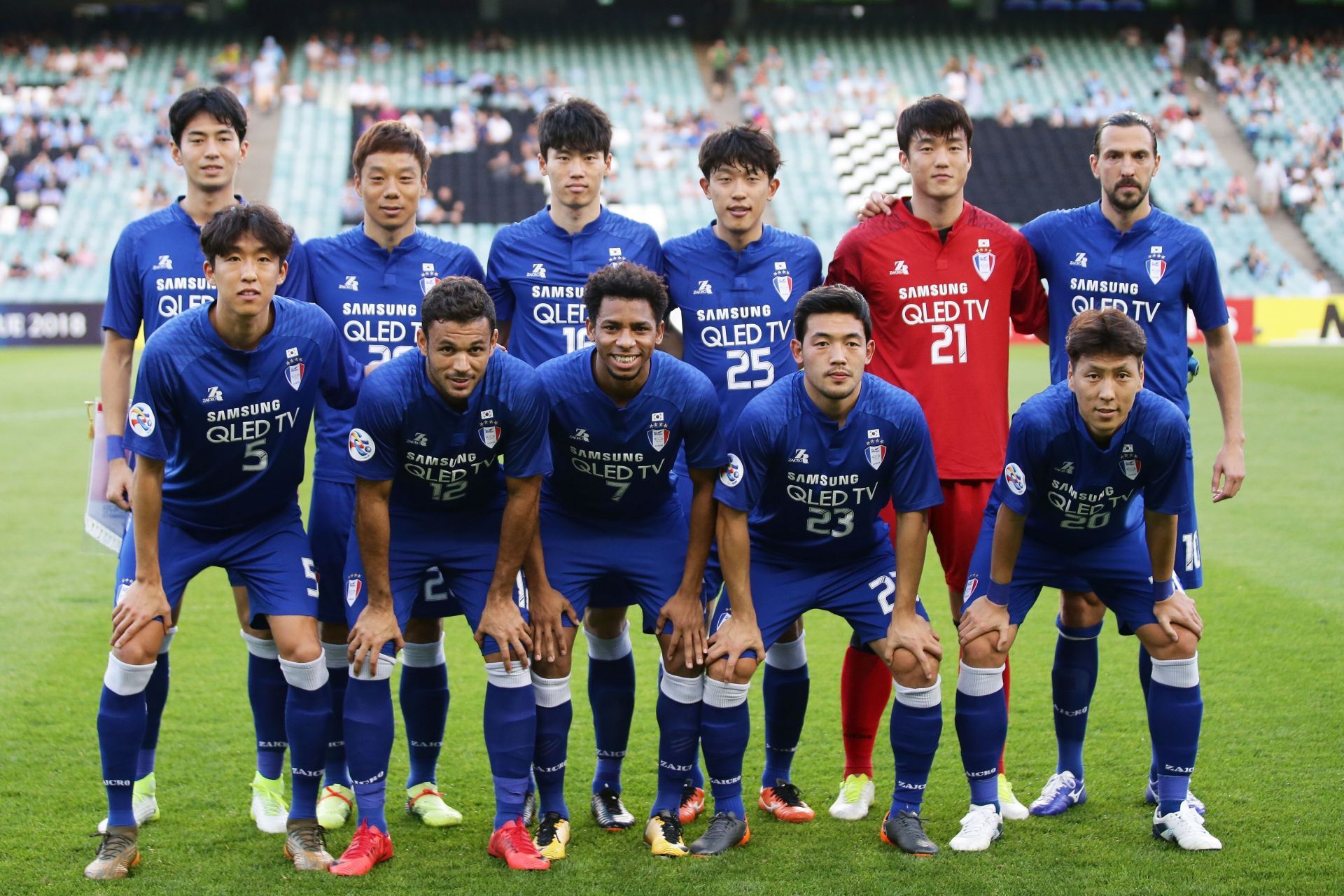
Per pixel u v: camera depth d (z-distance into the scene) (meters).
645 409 3.98
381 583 3.96
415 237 4.68
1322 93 31.84
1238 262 26.91
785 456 4.00
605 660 4.36
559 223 4.77
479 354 3.73
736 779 4.09
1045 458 3.95
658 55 32.94
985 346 4.57
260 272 3.74
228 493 4.02
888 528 4.33
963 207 4.60
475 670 6.08
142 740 4.02
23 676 5.85
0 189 27.56
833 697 5.62
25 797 4.41
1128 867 3.78
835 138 30.50
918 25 33.97
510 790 3.99
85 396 16.73
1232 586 7.38
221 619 7.02
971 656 4.05
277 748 4.32
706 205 28.33
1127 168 4.39
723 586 4.41
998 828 4.04
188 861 3.92
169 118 4.41
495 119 30.05
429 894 3.65
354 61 31.61
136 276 4.44
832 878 3.74
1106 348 3.76
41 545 8.77
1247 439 12.88
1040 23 34.19
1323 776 4.50
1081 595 4.33
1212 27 33.84
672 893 3.64
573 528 4.23
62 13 32.34
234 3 32.47
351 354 4.60
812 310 3.90
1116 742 4.96
